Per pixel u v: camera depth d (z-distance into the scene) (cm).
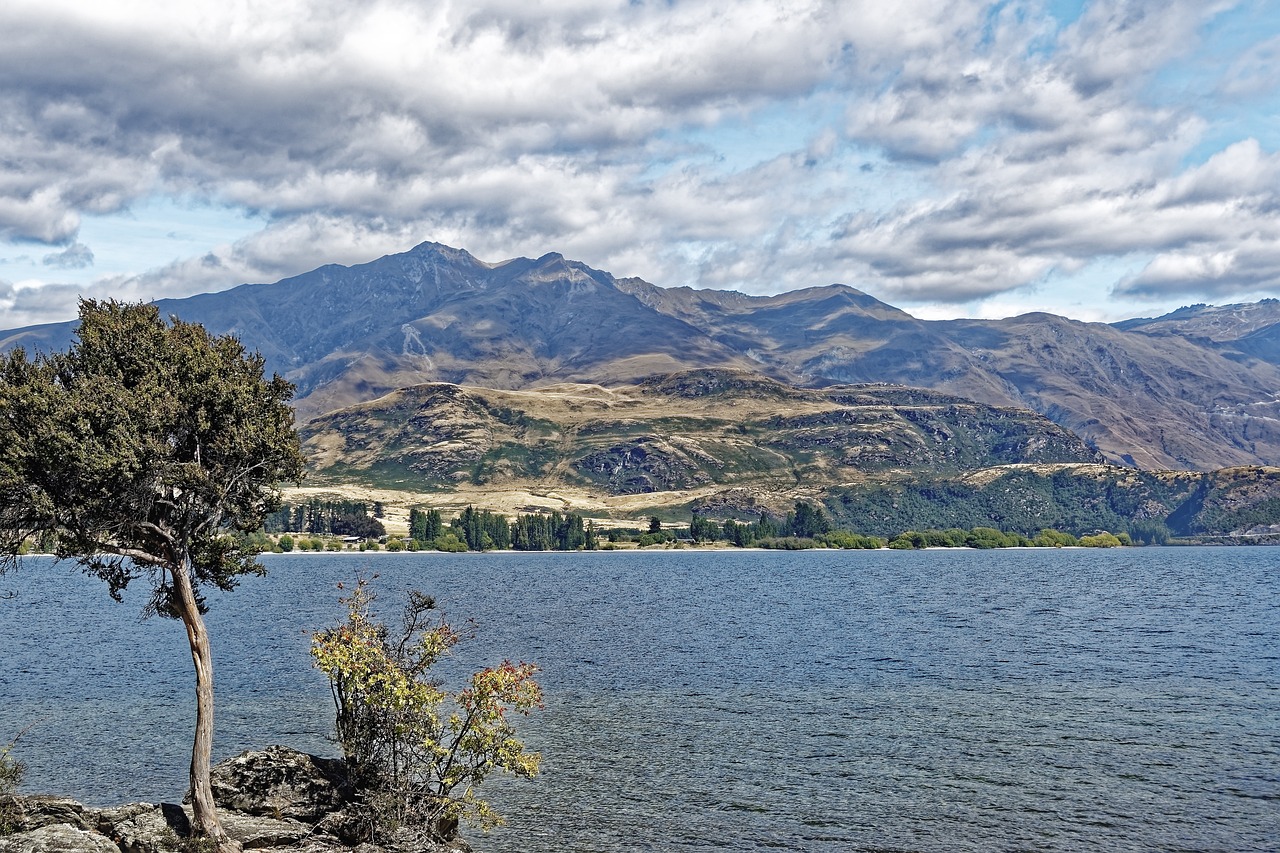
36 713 6812
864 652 10119
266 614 14362
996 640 11125
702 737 6094
